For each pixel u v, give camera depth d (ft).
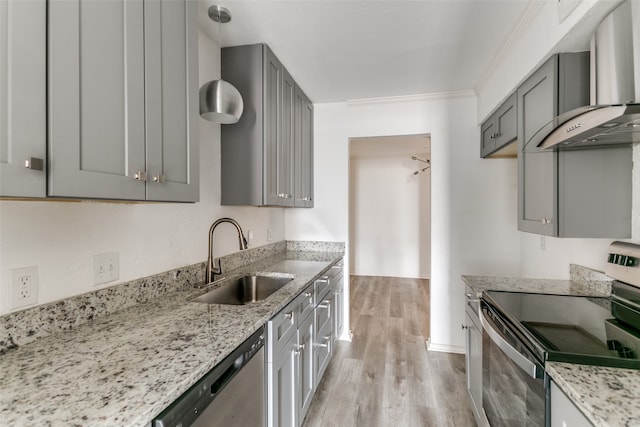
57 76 2.37
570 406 2.60
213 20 5.44
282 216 10.03
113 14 2.91
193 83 4.10
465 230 8.87
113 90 2.90
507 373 3.95
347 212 9.80
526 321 3.81
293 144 7.93
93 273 3.80
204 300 5.06
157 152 3.45
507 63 6.40
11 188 2.08
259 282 6.58
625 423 2.05
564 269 6.14
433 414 6.18
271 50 6.51
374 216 19.12
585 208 4.56
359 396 6.79
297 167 8.27
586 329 3.55
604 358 2.84
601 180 4.49
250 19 5.43
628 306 4.32
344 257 9.73
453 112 8.95
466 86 8.44
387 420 6.01
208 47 6.05
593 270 5.18
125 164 3.02
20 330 2.99
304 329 5.75
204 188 6.03
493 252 8.70
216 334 3.30
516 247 8.56
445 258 9.00
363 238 19.27
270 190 6.48
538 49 4.99
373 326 10.93
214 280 5.92
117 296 4.07
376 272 19.10
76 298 3.54
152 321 3.70
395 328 10.74
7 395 2.16
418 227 18.52
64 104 2.43
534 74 5.32
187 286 5.43
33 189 2.21
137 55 3.20
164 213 5.03
